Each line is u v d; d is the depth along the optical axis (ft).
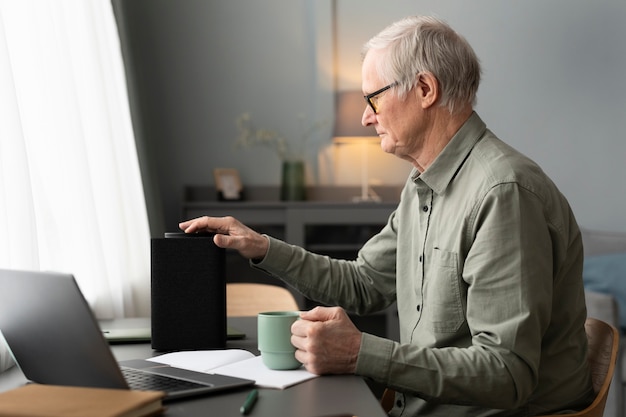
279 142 15.24
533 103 15.52
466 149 5.39
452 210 5.31
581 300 5.39
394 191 15.38
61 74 8.04
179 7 15.03
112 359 3.51
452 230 5.22
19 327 4.04
